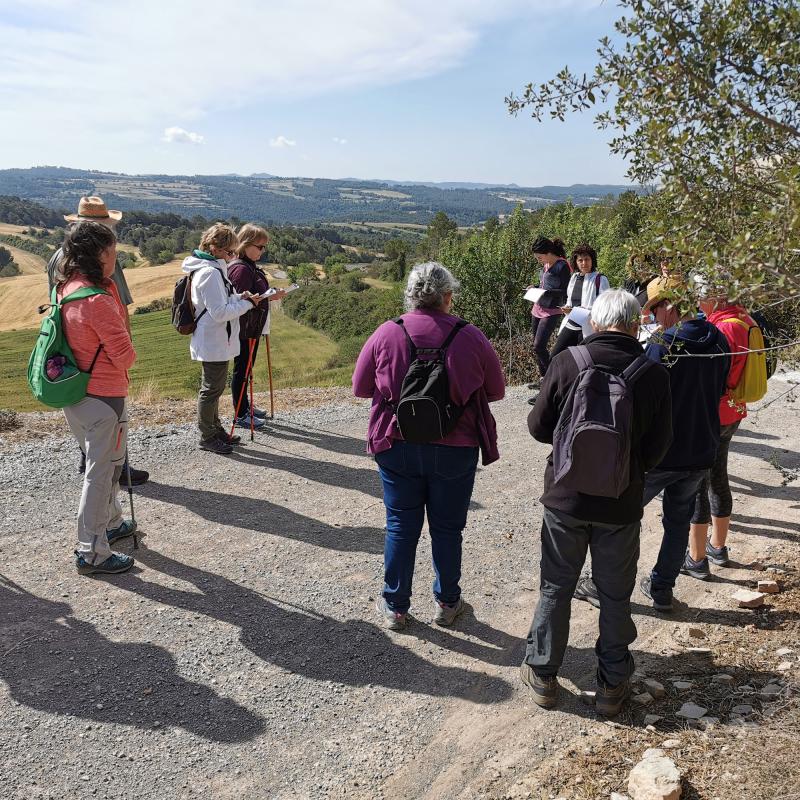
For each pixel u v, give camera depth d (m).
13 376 59.38
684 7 2.33
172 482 5.25
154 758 2.53
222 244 5.53
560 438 2.62
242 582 3.84
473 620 3.58
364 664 3.16
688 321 3.26
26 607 3.45
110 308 3.54
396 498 3.26
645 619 3.60
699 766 2.42
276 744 2.63
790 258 2.17
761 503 5.23
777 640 3.29
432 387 2.96
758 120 2.44
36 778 2.39
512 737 2.70
